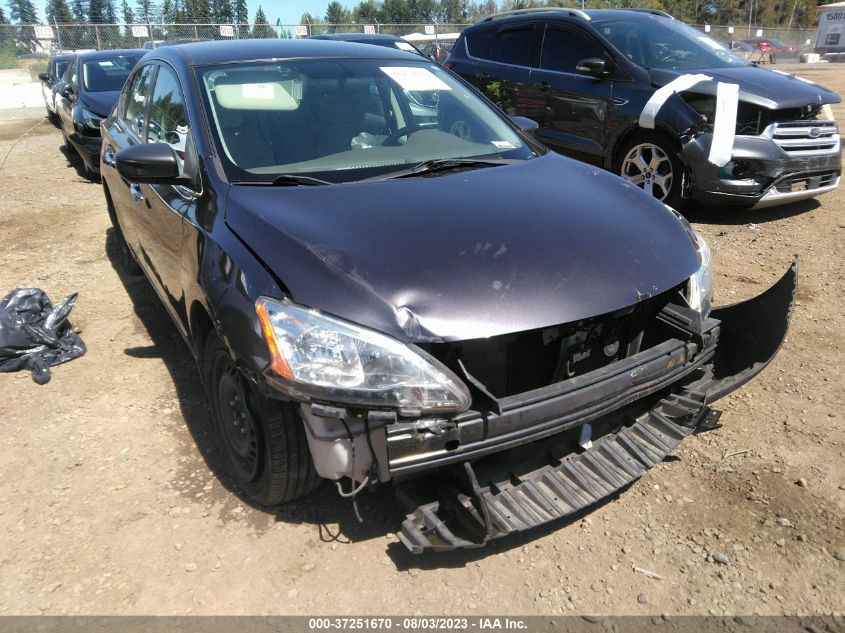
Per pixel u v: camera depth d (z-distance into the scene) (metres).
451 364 2.25
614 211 2.83
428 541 2.27
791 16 71.19
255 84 3.37
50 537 2.63
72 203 7.89
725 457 3.06
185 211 3.02
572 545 2.58
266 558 2.52
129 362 4.04
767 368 3.82
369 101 3.50
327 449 2.20
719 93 6.02
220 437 2.97
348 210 2.61
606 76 6.88
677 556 2.51
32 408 3.55
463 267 2.32
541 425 2.27
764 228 6.30
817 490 2.83
